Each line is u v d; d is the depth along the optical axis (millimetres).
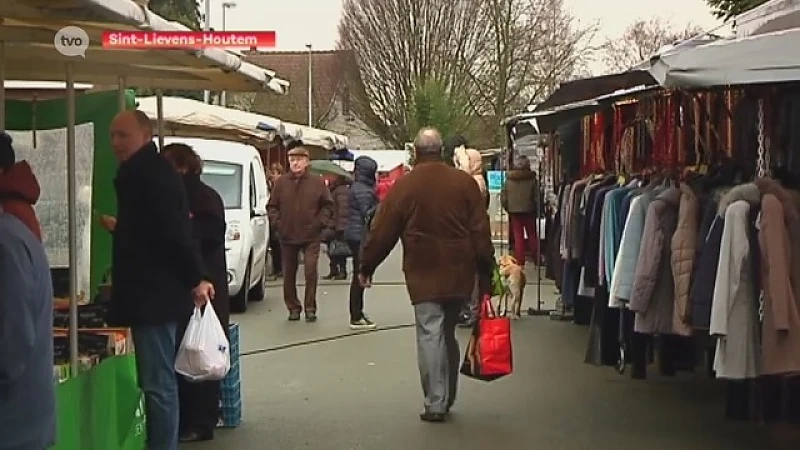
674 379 10969
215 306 8398
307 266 15547
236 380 9055
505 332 9031
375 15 50688
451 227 8945
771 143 8078
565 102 12297
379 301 17891
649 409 9625
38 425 4723
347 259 23797
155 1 35156
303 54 56500
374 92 51062
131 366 7523
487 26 44781
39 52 6973
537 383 10812
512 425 9062
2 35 6188
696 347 9773
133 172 6801
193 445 8438
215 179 17594
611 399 10031
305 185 15469
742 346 7406
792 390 8281
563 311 15188
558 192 15320
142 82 8367
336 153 31406
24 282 4578
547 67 42094
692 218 8164
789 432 8711
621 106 11758
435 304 9047
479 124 43531
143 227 6805
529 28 42594
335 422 9227
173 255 6844
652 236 8445
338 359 12352
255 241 17484
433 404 9195
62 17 5441
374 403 9992
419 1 48688
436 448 8328
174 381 7031
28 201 5211
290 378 11258
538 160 20469
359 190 15078
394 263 26109
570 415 9414
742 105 8625
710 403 9844
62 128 8680
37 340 4680
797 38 6801
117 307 6855
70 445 6199
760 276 7387
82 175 8680
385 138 51062
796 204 7434
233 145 18453
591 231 10680
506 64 42375
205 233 8289
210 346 7320
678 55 6961
